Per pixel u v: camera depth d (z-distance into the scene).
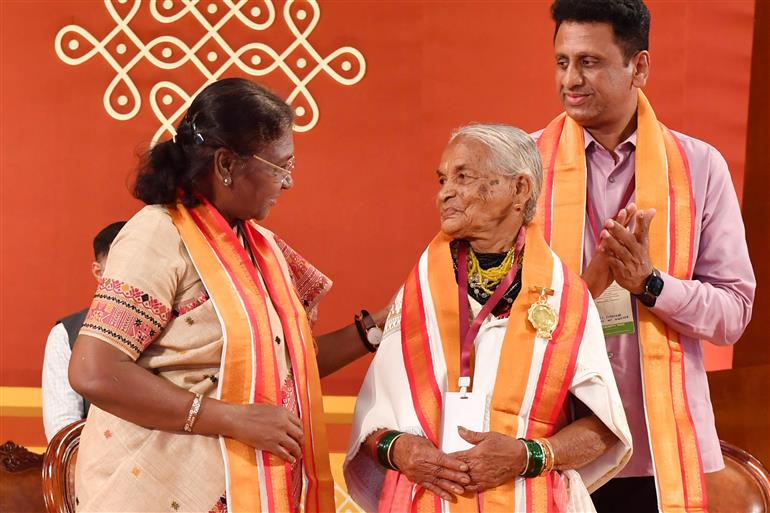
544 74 5.96
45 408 5.14
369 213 5.93
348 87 5.94
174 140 3.55
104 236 5.21
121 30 5.91
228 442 3.34
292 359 3.56
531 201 3.54
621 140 4.11
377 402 3.54
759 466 4.54
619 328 3.85
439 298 3.50
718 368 5.91
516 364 3.37
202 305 3.40
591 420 3.40
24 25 5.89
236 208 3.56
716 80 5.94
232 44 5.93
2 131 5.87
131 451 3.33
